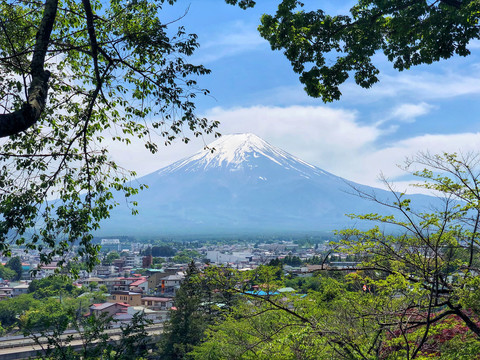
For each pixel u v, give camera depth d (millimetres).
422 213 6504
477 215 6410
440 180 6727
